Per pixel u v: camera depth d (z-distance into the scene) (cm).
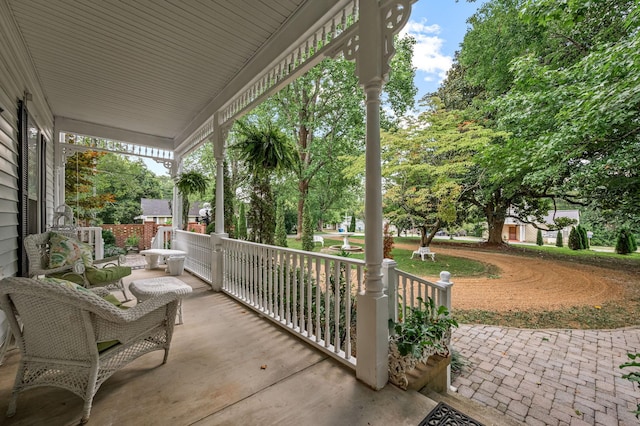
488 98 743
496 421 178
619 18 445
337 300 220
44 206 430
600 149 456
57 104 456
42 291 140
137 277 505
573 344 375
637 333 406
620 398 268
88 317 150
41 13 246
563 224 944
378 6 184
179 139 612
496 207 923
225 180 692
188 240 575
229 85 380
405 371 185
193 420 151
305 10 244
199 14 252
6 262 251
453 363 312
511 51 628
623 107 362
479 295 550
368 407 163
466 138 683
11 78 263
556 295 543
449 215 755
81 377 155
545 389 282
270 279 302
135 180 1553
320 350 234
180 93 415
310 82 1027
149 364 209
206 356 223
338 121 1080
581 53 524
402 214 856
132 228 984
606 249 951
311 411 159
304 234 789
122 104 456
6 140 251
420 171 770
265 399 170
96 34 278
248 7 246
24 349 157
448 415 158
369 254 188
